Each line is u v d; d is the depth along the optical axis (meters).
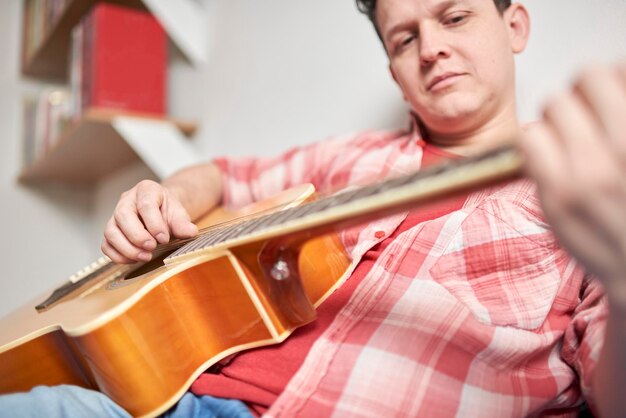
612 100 0.28
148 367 0.53
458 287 0.62
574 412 0.62
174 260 0.58
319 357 0.56
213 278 0.55
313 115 1.20
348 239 0.71
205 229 0.75
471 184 0.34
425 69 0.77
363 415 0.51
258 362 0.57
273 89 1.31
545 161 0.29
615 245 0.30
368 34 1.06
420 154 0.82
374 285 0.61
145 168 1.68
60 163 1.74
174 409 0.55
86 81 1.45
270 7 1.32
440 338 0.56
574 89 0.31
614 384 0.42
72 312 0.62
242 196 1.02
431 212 0.70
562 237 0.31
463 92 0.74
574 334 0.60
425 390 0.53
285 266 0.53
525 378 0.58
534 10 0.81
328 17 1.16
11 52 2.00
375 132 0.97
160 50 1.49
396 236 0.69
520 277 0.63
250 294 0.54
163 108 1.50
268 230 0.48
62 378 0.63
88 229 2.09
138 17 1.46
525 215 0.65
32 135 1.92
